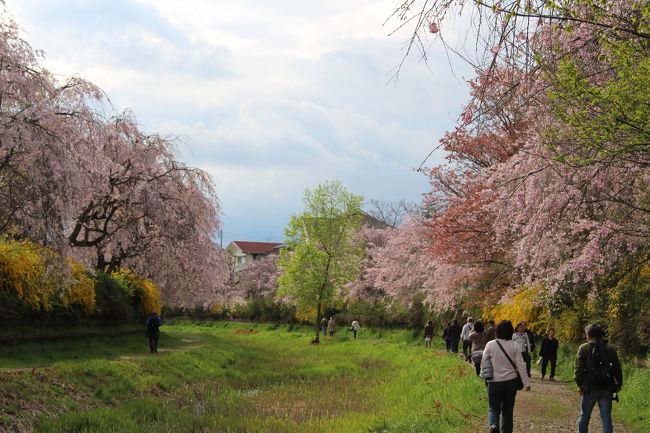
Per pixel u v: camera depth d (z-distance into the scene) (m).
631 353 16.80
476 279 28.59
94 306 26.59
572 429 11.27
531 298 22.94
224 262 35.59
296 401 16.70
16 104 17.75
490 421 9.23
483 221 26.41
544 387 17.83
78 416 12.23
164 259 31.22
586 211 12.88
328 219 51.34
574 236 14.57
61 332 23.97
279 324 71.19
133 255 30.12
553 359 20.09
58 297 23.14
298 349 40.75
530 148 12.92
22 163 17.48
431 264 30.62
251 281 90.56
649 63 7.45
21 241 19.98
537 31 7.36
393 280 46.16
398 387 18.66
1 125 16.28
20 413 12.10
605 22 8.30
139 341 31.72
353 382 21.17
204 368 23.72
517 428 11.34
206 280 32.84
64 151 17.66
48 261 18.98
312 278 50.09
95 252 29.88
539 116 10.01
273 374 23.61
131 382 17.28
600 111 8.16
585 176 10.77
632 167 10.33
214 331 66.88
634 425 11.58
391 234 59.03
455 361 24.34
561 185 11.85
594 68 8.83
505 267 25.48
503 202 15.17
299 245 51.56
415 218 43.09
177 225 29.33
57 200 17.12
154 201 26.12
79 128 19.83
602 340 9.37
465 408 12.89
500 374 9.25
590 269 13.96
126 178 26.02
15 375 14.12
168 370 20.95
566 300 20.16
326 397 17.44
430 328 40.69
